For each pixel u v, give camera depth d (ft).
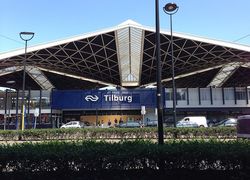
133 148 24.29
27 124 175.42
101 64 199.00
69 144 27.25
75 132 81.76
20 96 185.47
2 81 224.74
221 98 193.16
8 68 187.32
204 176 23.30
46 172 23.25
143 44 163.73
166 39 157.07
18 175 23.22
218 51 167.84
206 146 24.67
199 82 264.31
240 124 46.96
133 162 23.34
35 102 185.16
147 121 166.61
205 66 202.28
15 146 26.30
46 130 81.66
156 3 31.42
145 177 23.04
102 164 23.20
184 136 78.18
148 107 185.68
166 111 190.60
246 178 22.62
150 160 23.39
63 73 213.05
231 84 255.50
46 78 227.20
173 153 23.25
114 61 194.39
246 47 155.74
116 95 185.98
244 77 233.55
